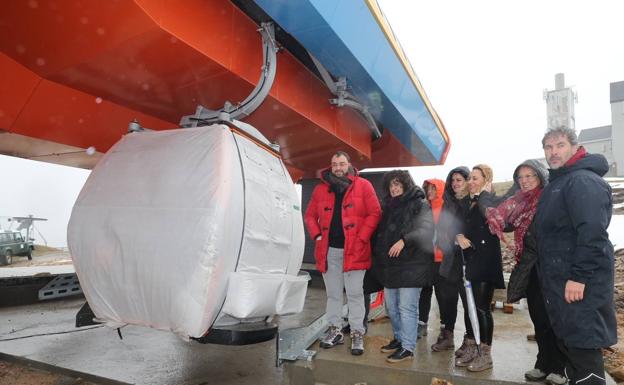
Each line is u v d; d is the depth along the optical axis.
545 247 2.87
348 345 4.26
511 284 3.36
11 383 4.01
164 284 2.97
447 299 4.20
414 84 8.38
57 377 4.17
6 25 4.26
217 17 4.86
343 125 8.75
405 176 3.98
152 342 5.21
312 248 11.29
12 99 4.96
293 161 10.38
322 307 7.76
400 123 8.70
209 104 5.98
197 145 3.33
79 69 4.82
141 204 3.22
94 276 3.28
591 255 2.57
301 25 4.68
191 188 3.12
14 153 7.17
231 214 3.09
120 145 3.71
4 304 7.96
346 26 5.08
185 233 2.97
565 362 3.13
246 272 3.20
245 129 3.87
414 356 3.96
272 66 4.95
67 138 5.96
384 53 6.45
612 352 4.99
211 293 2.92
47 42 4.41
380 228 4.08
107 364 4.35
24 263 21.66
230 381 4.00
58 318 6.75
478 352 3.54
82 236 3.33
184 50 4.49
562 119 46.97
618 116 42.03
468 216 3.67
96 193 3.46
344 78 6.57
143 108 6.15
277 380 4.05
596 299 2.57
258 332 3.30
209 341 3.20
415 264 3.83
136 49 4.39
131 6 3.77
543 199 2.94
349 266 3.96
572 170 2.82
